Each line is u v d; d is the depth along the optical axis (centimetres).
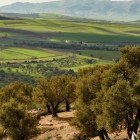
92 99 6241
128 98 5031
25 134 7869
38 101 11088
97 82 6309
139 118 5128
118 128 5253
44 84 10988
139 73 5456
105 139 6181
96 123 5903
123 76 5519
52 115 10594
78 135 7081
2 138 7925
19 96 10862
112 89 5141
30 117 7994
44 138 7625
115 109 5075
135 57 5825
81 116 6125
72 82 11012
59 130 8069
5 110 7931
